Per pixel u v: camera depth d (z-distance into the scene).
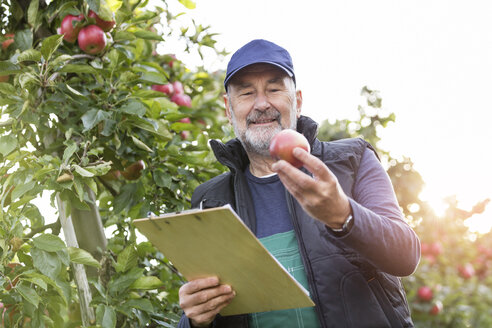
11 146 2.18
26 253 2.16
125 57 2.57
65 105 2.32
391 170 5.88
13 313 2.21
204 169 2.84
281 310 1.76
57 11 2.52
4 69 2.20
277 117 1.93
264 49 1.94
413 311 5.12
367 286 1.68
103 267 2.35
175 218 1.46
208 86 3.91
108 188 2.72
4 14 2.64
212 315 1.67
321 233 1.73
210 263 1.57
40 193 2.14
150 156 2.56
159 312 2.53
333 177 1.42
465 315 5.28
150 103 2.67
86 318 2.22
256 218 1.90
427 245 5.62
